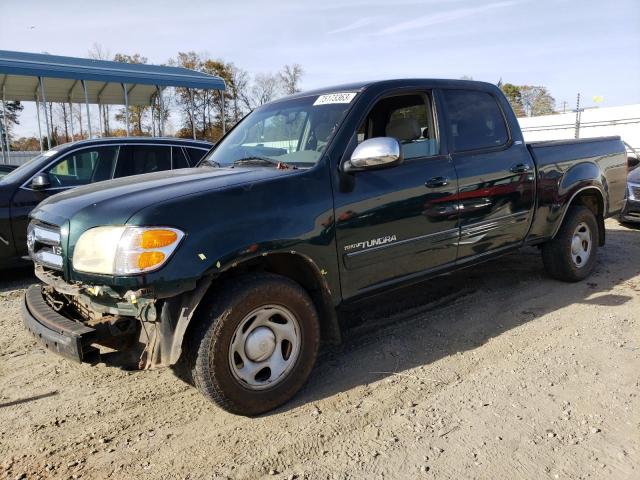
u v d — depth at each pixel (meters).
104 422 3.10
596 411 3.04
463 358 3.81
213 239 2.82
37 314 3.03
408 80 4.07
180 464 2.67
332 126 3.62
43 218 3.18
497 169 4.43
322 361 3.85
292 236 3.10
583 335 4.15
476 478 2.49
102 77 14.93
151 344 2.83
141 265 2.66
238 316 2.91
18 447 2.85
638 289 5.28
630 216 8.75
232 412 3.04
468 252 4.30
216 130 42.84
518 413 3.04
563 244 5.27
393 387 3.41
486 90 4.66
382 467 2.60
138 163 6.94
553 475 2.49
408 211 3.74
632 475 2.48
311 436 2.88
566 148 5.26
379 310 4.86
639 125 20.02
